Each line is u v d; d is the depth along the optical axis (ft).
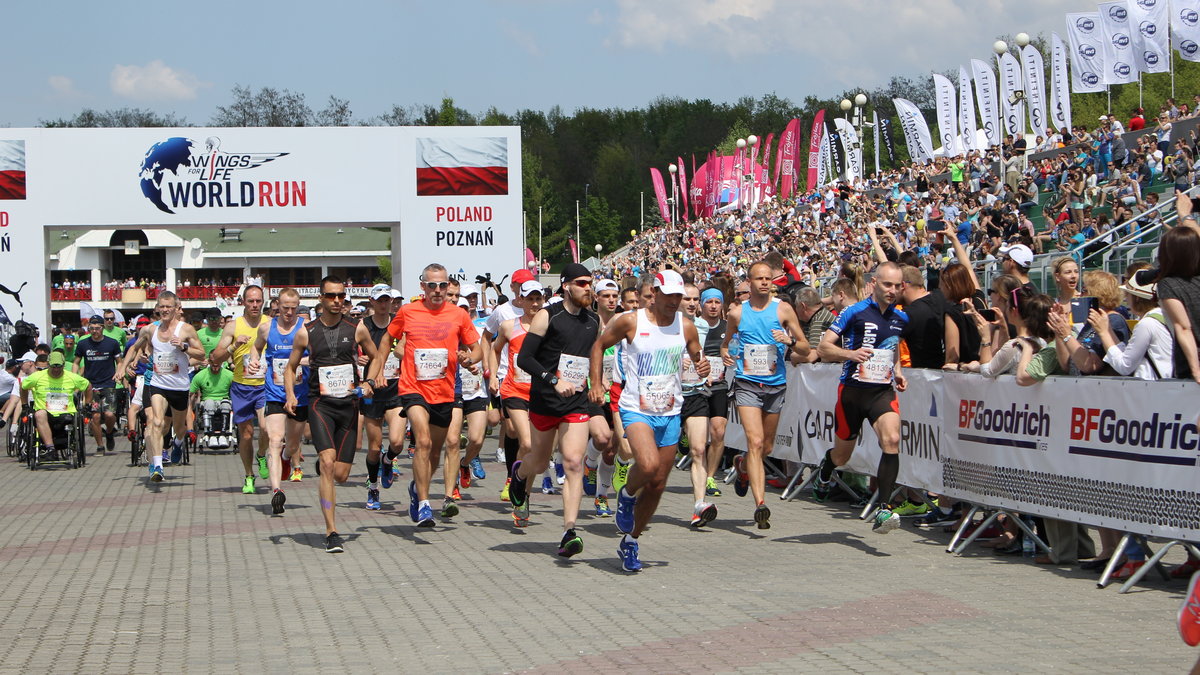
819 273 90.22
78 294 227.61
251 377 39.04
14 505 38.11
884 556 26.48
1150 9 86.84
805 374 35.68
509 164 72.64
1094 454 22.88
